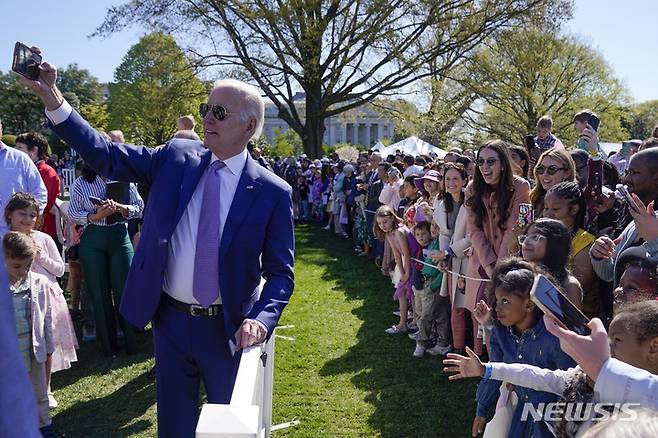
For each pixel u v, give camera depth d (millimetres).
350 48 22219
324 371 5035
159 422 2768
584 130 5219
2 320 1070
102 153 2584
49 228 6336
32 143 6199
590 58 31391
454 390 4539
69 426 4094
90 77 68812
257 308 2539
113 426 4094
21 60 2375
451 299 4977
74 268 6391
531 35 21688
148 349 5656
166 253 2656
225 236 2645
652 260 2512
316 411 4258
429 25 21328
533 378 2244
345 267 9805
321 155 24234
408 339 5852
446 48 21766
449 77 22422
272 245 2730
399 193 8328
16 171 4605
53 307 4348
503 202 4078
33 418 1082
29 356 3619
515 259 2652
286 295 2629
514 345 2547
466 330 5152
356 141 84062
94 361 5355
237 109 2637
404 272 5941
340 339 5918
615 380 1569
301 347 5691
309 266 9945
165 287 2732
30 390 1095
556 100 31938
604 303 3248
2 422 1040
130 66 45062
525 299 2424
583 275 3230
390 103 24172
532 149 6516
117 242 5324
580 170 4074
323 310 7070
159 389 2768
